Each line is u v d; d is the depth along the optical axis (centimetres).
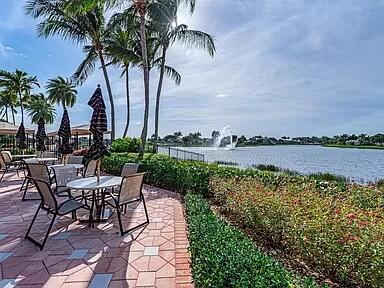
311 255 314
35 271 318
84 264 333
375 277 257
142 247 381
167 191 774
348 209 354
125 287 286
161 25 1230
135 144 1493
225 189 545
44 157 1180
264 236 399
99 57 1614
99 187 451
